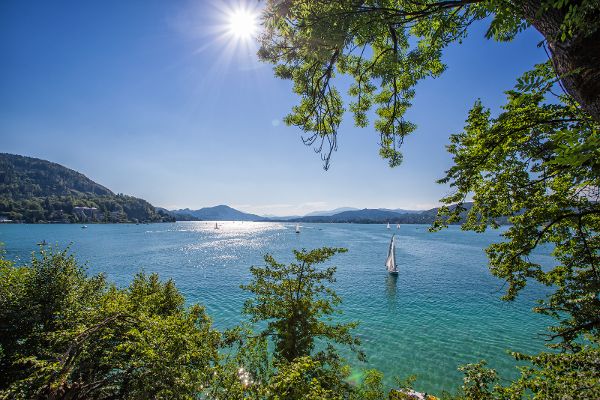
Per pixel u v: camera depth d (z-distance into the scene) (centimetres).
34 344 1175
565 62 299
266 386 819
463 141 838
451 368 2370
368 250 9944
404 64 601
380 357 2534
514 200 941
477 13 315
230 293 4525
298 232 19200
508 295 1041
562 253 1020
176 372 856
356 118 937
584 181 666
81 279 1562
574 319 978
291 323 1371
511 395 930
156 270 6216
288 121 860
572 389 811
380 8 427
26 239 12031
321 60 570
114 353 1075
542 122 697
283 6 454
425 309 3797
